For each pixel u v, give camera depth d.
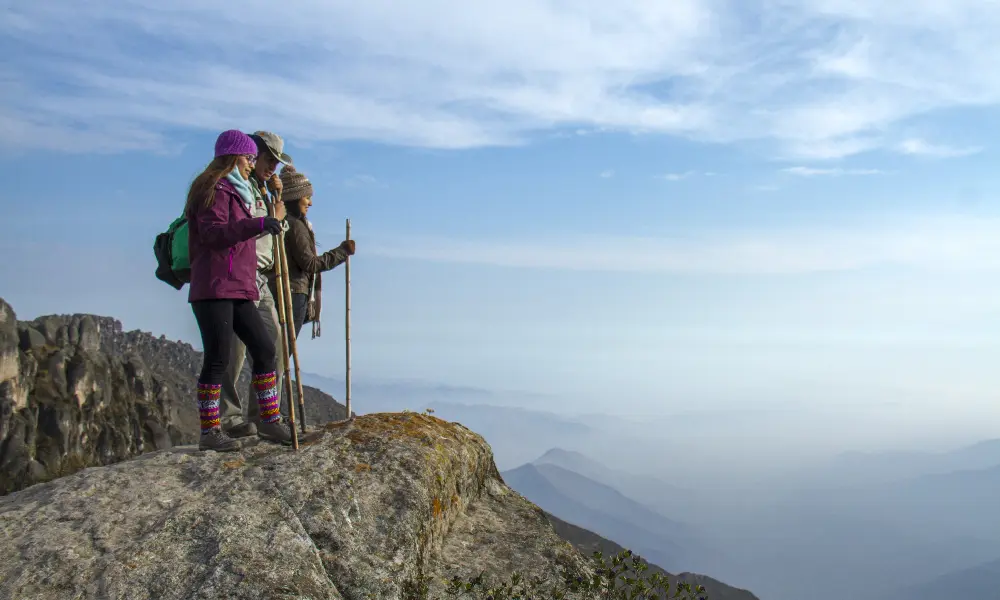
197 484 6.07
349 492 6.18
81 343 95.00
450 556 6.73
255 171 7.52
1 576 4.79
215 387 6.73
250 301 6.89
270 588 4.91
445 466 7.21
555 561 7.06
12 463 74.31
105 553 5.08
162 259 6.84
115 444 84.69
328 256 8.36
